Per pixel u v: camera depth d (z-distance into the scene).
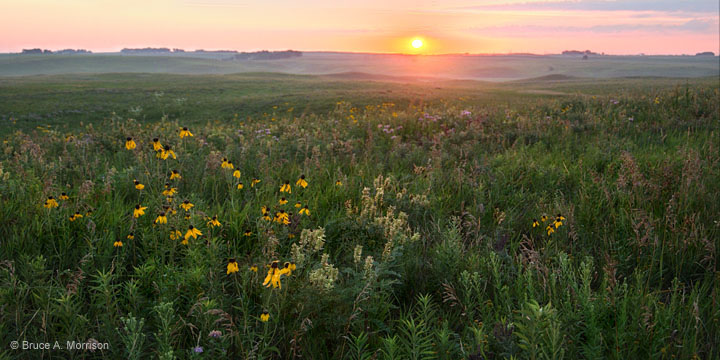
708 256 3.65
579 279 3.48
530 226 4.68
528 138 9.42
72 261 3.59
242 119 29.39
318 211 4.90
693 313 2.73
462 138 9.70
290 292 3.11
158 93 52.03
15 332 2.69
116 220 4.18
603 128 9.69
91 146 9.10
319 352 2.77
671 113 11.02
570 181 6.01
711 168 5.76
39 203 4.31
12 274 3.05
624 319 2.65
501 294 3.13
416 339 2.49
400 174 6.68
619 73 192.25
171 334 2.69
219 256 3.67
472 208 4.88
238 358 2.63
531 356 2.26
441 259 3.62
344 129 11.73
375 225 4.16
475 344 2.63
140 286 3.22
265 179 5.79
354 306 2.85
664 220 4.34
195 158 7.49
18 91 50.41
